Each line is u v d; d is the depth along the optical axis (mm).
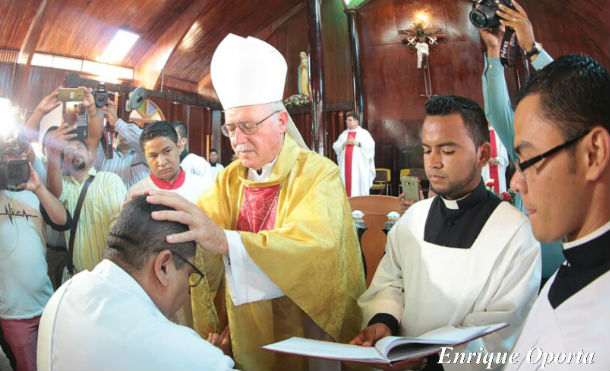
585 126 609
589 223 646
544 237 680
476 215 1173
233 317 1359
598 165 607
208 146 11617
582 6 10117
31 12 7863
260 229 1479
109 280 872
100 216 2607
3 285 2322
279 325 1435
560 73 641
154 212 944
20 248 2344
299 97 11570
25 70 8570
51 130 2764
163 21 9656
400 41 11805
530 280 1066
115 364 776
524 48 1658
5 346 2357
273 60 1394
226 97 1413
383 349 858
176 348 803
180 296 975
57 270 2643
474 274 1115
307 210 1336
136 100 5699
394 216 2350
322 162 1506
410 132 11500
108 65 10242
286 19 12336
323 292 1263
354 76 11625
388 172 10672
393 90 11711
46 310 885
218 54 1419
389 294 1319
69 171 2693
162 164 2412
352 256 1487
